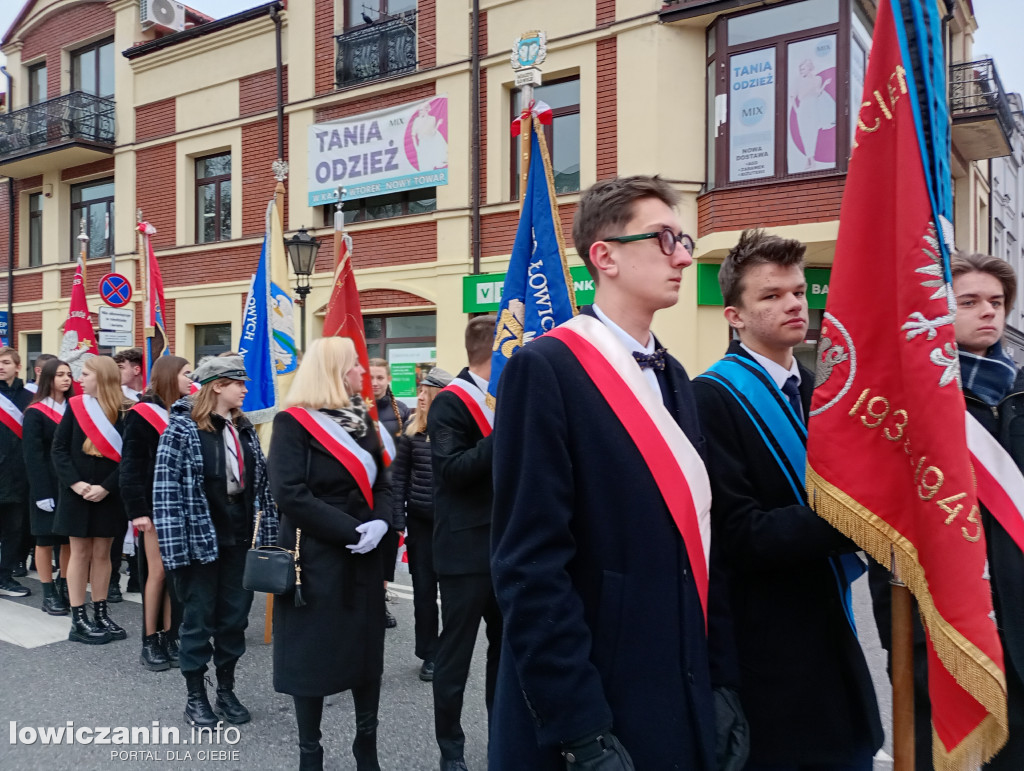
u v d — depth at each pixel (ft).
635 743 4.71
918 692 6.93
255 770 10.30
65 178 51.24
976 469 6.66
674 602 4.92
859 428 5.59
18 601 19.19
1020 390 6.93
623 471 4.93
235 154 42.22
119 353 21.61
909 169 5.33
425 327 37.14
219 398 12.37
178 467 11.60
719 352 31.27
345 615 9.30
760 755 6.06
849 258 5.72
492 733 5.27
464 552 10.03
